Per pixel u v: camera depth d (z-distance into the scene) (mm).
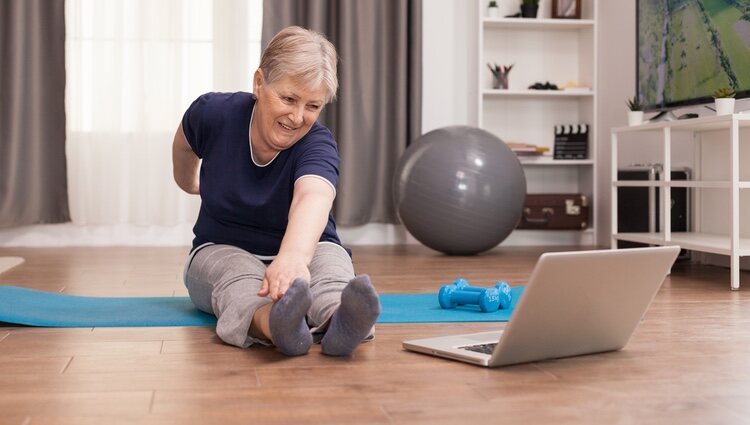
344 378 1513
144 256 4320
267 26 4930
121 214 5051
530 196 5086
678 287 3029
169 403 1343
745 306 2521
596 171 5137
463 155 4262
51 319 2129
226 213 2074
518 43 5363
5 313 2146
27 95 4871
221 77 5035
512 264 3955
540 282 1476
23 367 1617
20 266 3795
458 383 1472
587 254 1507
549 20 5121
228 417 1262
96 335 1964
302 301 1605
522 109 5367
